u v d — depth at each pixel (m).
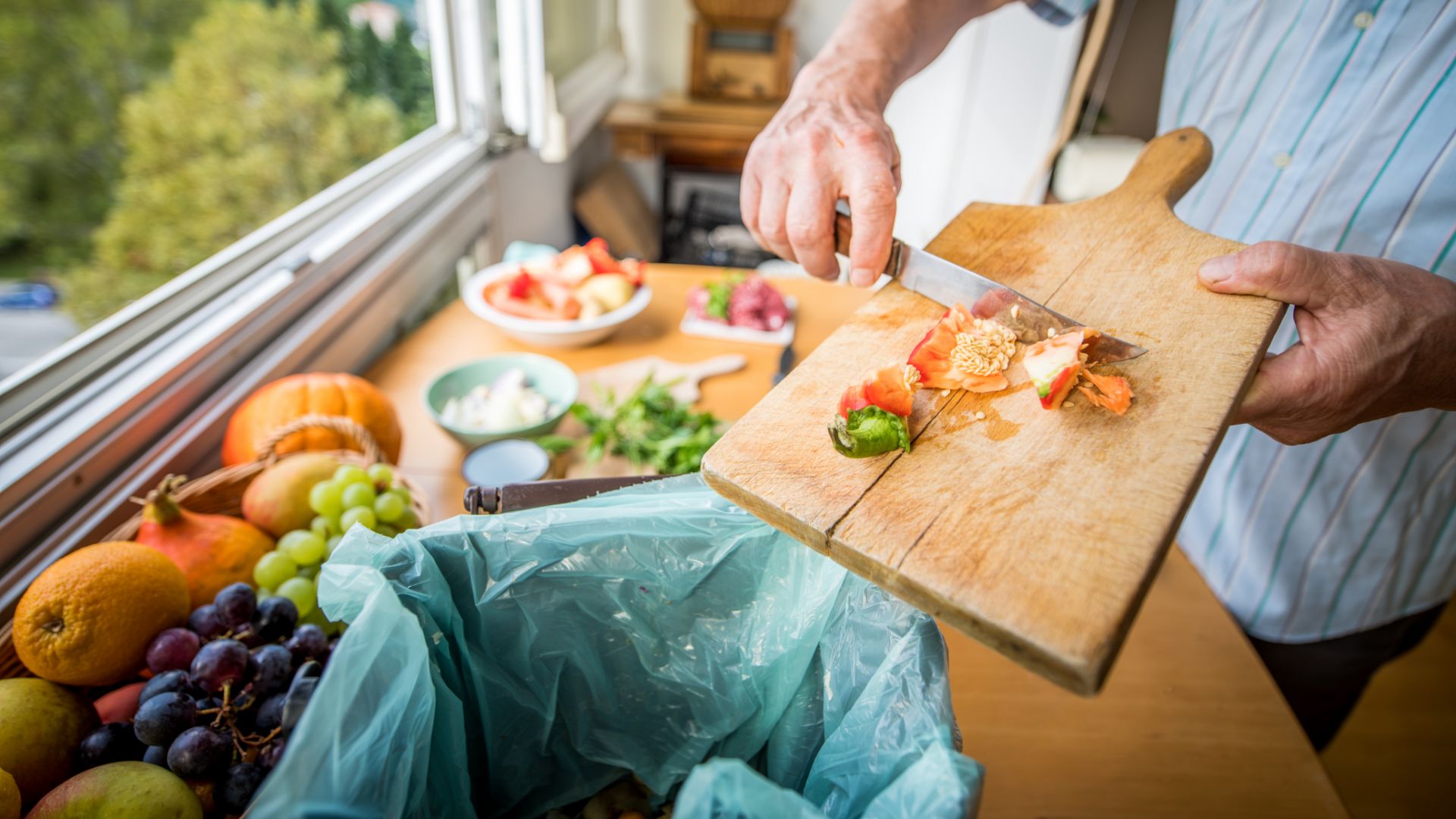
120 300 3.92
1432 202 0.77
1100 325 0.62
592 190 2.41
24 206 3.81
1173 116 1.02
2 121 3.71
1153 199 0.75
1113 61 2.25
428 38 1.57
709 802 0.36
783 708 0.57
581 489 0.57
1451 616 1.74
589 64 2.18
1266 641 0.99
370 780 0.41
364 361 1.25
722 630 0.58
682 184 2.57
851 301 1.42
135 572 0.58
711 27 2.35
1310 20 0.82
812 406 0.58
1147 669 0.78
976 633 0.45
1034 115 2.31
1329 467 0.88
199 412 0.92
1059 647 0.42
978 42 2.22
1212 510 0.98
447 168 1.53
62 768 0.54
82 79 3.80
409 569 0.50
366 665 0.42
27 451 0.75
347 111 3.74
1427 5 0.74
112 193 3.92
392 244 1.34
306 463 0.76
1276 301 0.62
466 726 0.57
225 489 0.79
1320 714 1.07
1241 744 0.71
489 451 0.92
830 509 0.50
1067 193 2.07
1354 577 0.92
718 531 0.55
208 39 3.71
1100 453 0.53
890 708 0.46
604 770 0.62
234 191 3.87
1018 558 0.47
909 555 0.47
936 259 0.67
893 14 0.91
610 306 1.25
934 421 0.57
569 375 1.08
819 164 0.75
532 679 0.57
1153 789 0.67
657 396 1.00
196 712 0.54
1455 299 0.59
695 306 1.35
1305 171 0.85
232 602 0.60
